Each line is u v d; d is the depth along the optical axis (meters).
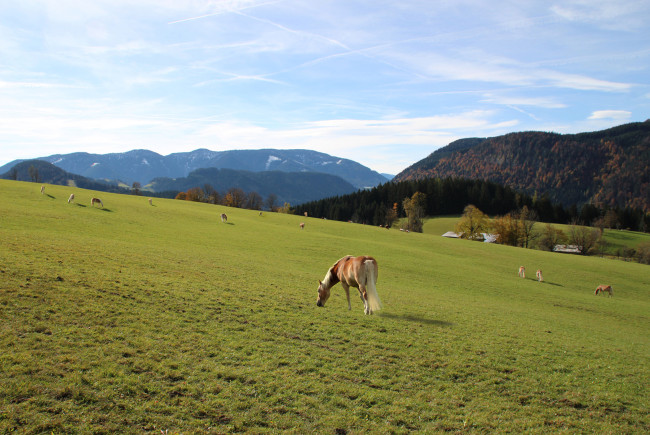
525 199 154.88
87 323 9.36
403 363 9.73
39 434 5.24
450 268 40.19
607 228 134.00
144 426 5.82
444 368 9.70
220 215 64.69
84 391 6.42
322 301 14.97
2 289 10.25
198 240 36.84
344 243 48.88
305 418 6.65
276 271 24.06
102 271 14.64
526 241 105.06
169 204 70.94
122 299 11.57
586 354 12.73
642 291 42.44
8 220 31.23
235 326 10.98
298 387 7.70
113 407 6.17
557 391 9.09
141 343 8.74
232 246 36.19
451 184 161.88
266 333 10.75
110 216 43.94
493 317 17.73
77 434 5.38
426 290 26.05
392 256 43.53
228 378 7.75
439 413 7.36
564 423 7.45
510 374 9.83
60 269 13.55
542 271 48.00
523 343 13.02
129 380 7.02
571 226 109.31
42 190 52.81
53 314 9.48
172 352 8.57
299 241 45.97
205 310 12.01
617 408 8.41
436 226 134.50
